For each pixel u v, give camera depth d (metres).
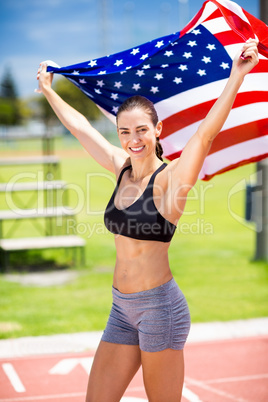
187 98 5.93
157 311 4.65
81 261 14.62
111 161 5.52
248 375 7.86
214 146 6.08
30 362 8.38
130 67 5.57
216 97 5.86
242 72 4.41
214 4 5.13
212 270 14.05
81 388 7.51
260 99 5.71
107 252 16.31
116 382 4.86
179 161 4.63
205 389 7.43
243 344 9.05
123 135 4.85
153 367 4.71
